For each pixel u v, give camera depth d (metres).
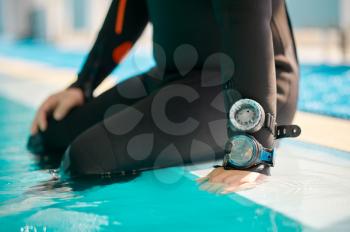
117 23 1.99
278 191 1.29
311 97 3.15
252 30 1.28
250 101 1.29
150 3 1.75
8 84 4.27
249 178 1.30
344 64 5.20
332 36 7.83
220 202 1.23
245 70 1.29
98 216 1.16
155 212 1.18
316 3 8.90
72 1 13.72
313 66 5.09
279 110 1.54
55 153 1.92
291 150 1.76
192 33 1.64
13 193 1.36
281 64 1.58
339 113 2.47
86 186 1.42
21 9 14.81
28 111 2.95
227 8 1.29
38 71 5.40
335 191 1.29
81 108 1.92
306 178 1.41
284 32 1.59
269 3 1.32
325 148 1.77
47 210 1.21
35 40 14.42
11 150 1.97
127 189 1.38
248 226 1.07
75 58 7.85
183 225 1.09
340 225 1.06
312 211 1.15
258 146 1.31
